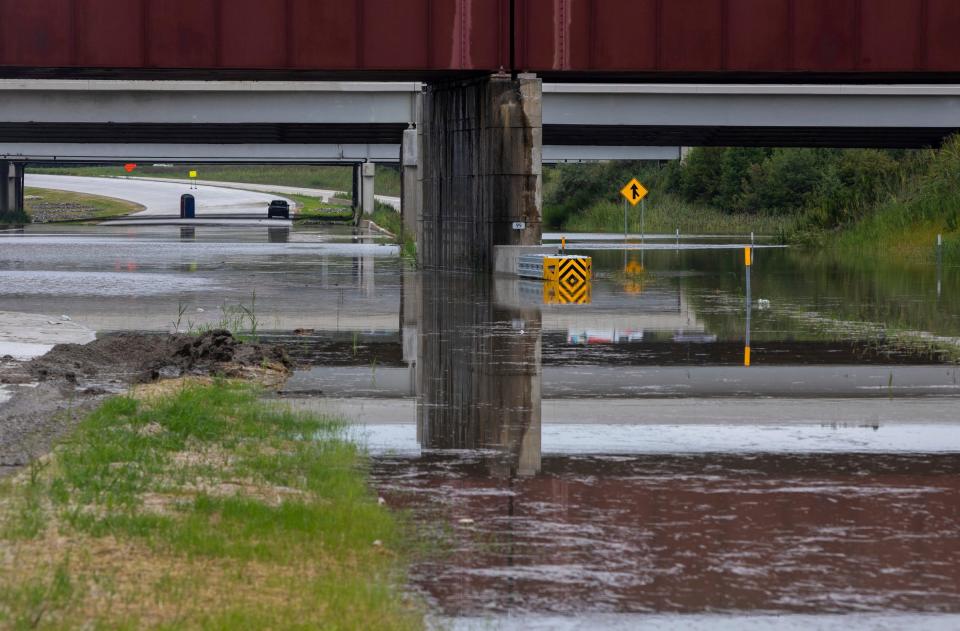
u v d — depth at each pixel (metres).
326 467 26.61
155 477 25.00
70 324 58.09
